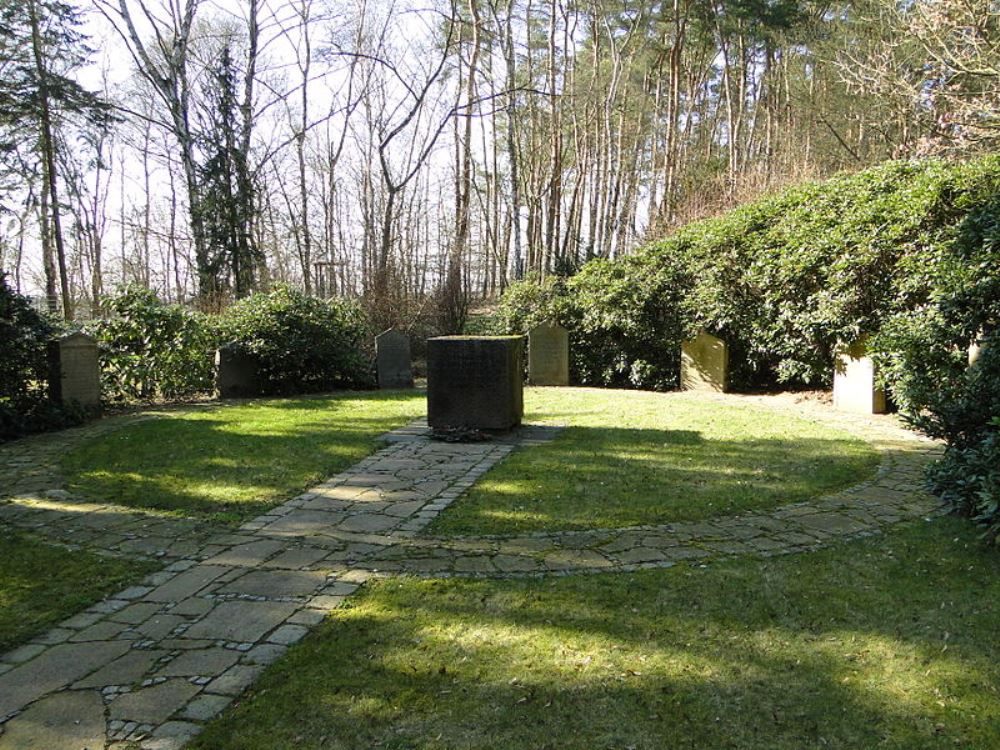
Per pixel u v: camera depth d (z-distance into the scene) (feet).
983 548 13.29
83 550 14.06
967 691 8.55
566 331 46.09
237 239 66.74
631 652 9.55
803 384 39.58
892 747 7.50
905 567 12.55
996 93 38.06
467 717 8.09
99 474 20.62
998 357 17.29
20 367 29.40
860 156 69.05
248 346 41.73
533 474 19.99
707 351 41.63
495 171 109.50
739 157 92.22
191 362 40.50
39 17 63.52
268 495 18.10
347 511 16.62
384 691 8.62
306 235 89.56
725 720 8.00
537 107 92.84
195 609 11.16
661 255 44.83
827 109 73.77
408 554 13.64
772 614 10.70
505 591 11.69
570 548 13.85
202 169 64.44
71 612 11.09
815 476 19.25
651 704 8.32
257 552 13.87
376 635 10.15
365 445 24.48
